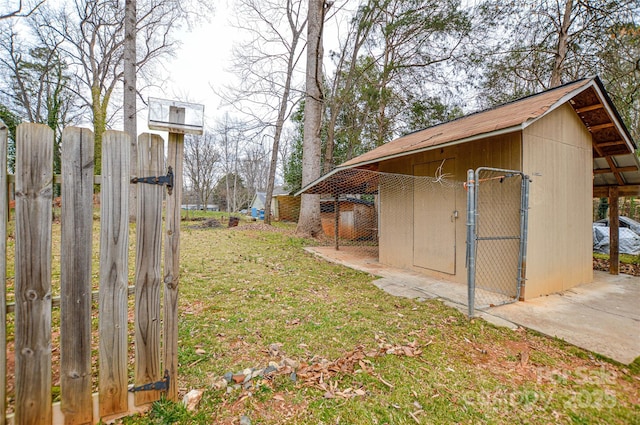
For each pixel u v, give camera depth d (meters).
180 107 1.62
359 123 12.88
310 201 10.25
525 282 3.84
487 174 4.28
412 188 5.58
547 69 9.38
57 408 1.47
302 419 1.67
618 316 3.31
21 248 1.35
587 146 4.92
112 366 1.57
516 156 3.92
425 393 1.92
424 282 4.69
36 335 1.40
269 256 6.59
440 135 4.82
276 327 2.87
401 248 5.82
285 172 20.42
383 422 1.66
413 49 10.54
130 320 2.85
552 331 2.91
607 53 8.34
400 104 12.03
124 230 1.55
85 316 1.49
